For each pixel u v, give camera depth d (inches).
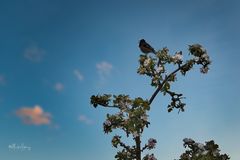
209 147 755.4
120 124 681.6
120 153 692.1
